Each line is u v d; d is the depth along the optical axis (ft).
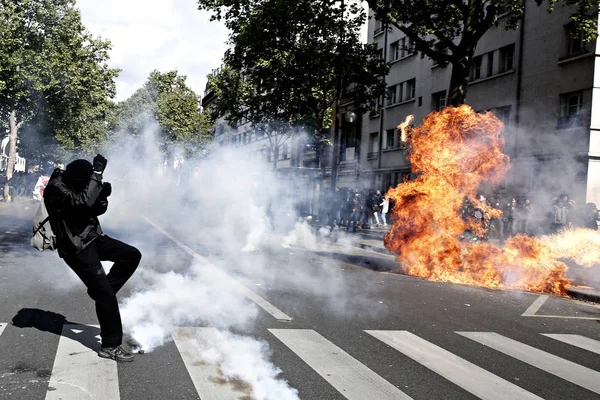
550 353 18.15
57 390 12.90
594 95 72.08
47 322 19.06
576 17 62.23
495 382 14.89
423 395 13.64
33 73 114.93
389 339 18.76
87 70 124.88
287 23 82.23
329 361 15.97
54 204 14.89
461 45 64.13
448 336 19.67
